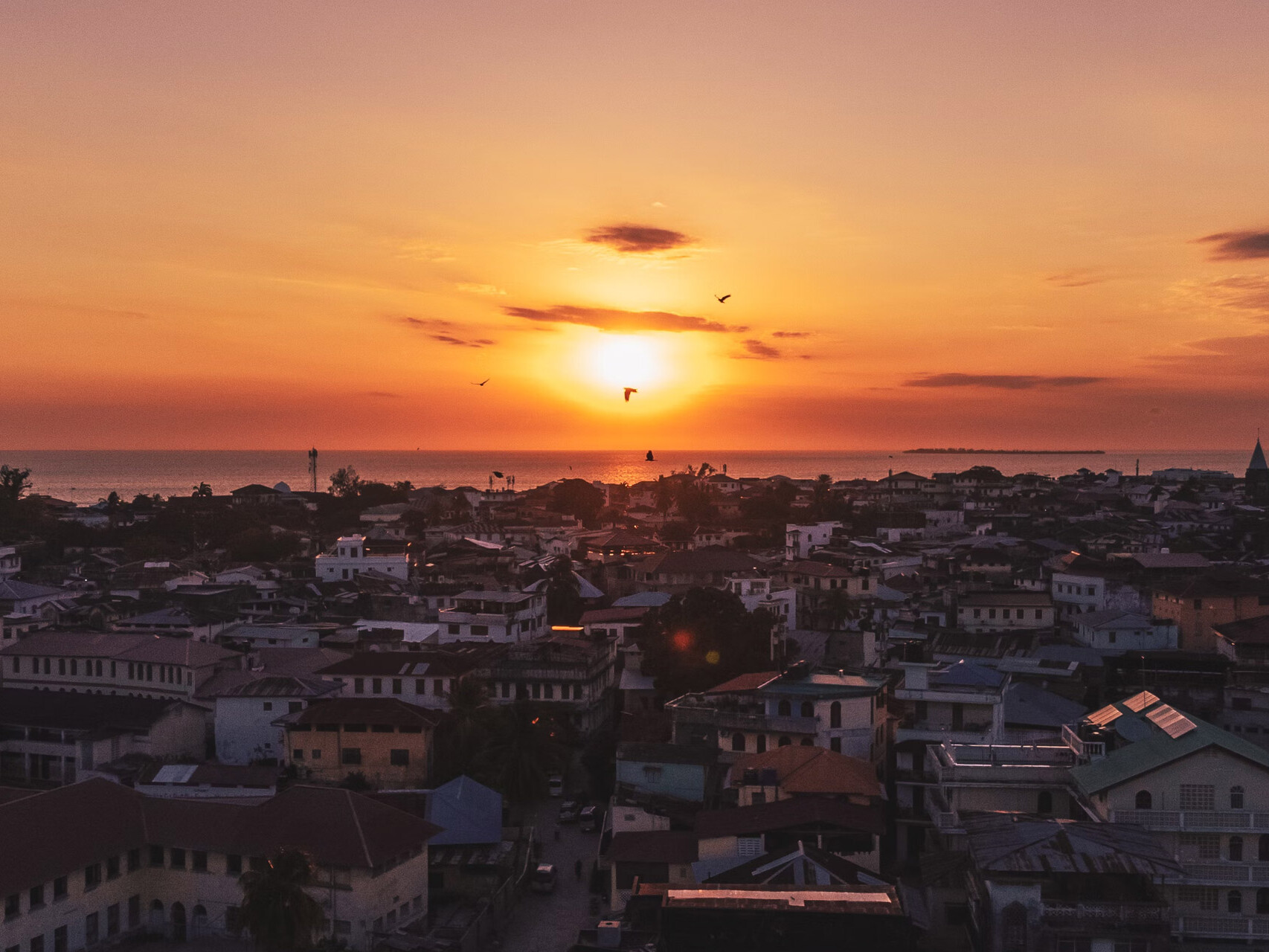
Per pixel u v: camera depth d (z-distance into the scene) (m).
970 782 70.44
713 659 112.19
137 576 178.12
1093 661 119.94
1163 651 128.75
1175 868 55.62
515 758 88.75
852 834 69.06
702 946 56.72
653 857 71.56
